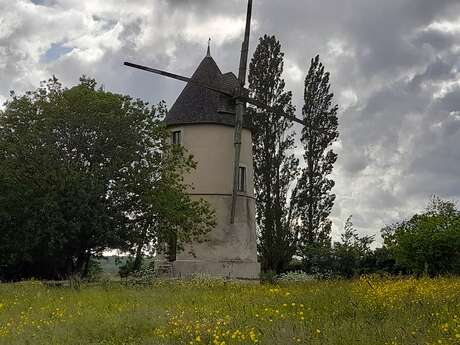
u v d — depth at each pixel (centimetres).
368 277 2253
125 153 2631
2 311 1479
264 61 4147
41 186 2575
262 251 3906
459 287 1590
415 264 2669
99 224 2508
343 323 1058
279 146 4059
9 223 2633
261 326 1064
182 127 3419
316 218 4066
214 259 3256
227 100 3438
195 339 984
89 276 2823
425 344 880
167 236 2786
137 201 2678
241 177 3472
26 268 2956
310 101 4278
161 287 2130
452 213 2981
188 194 3134
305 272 3359
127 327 1142
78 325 1191
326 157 4175
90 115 2616
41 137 2578
